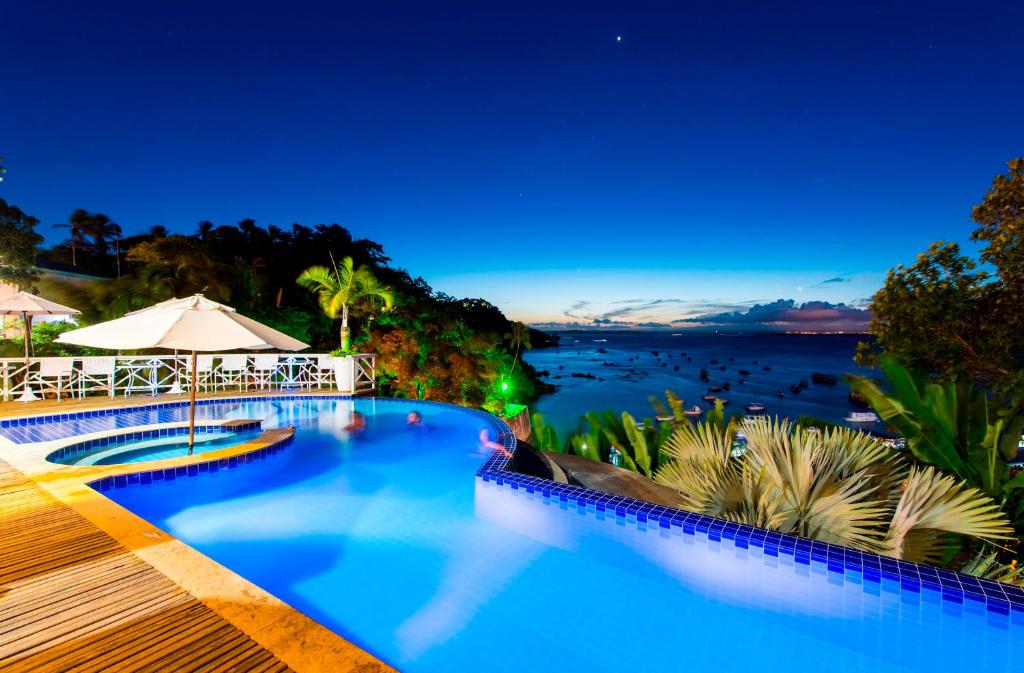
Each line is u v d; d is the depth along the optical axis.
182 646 2.09
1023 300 6.46
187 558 2.90
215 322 5.28
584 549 3.96
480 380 32.44
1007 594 2.59
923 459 5.35
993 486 4.91
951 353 7.05
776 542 3.21
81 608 2.37
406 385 26.31
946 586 2.68
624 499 3.98
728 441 4.89
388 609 3.21
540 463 6.09
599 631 3.02
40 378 9.77
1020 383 6.21
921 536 3.52
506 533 4.31
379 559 3.85
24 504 3.80
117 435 6.77
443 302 48.88
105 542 3.10
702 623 3.10
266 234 46.72
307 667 1.97
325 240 49.38
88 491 4.13
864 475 3.85
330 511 4.73
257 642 2.13
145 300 21.88
